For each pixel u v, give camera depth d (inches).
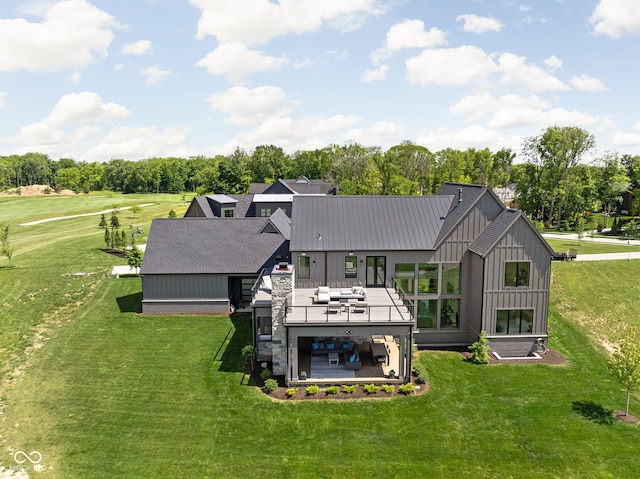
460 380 941.8
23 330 1176.8
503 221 1073.5
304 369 973.2
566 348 1125.1
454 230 1120.2
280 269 964.6
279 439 737.6
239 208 2524.6
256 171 5693.9
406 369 918.4
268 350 1034.1
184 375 952.9
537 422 782.5
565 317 1328.7
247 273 1323.8
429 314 1148.5
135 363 1007.0
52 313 1307.8
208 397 866.8
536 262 1060.5
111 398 862.5
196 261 1346.0
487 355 1042.1
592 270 1678.2
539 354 1085.1
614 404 850.8
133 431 759.1
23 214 3398.1
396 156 4685.0
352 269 1133.1
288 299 932.0
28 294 1448.1
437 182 4308.6
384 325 904.3
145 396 869.8
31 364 999.6
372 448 713.6
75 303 1392.7
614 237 2541.8
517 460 684.1
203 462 682.8
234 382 924.6
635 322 1275.8
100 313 1317.7
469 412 816.3
